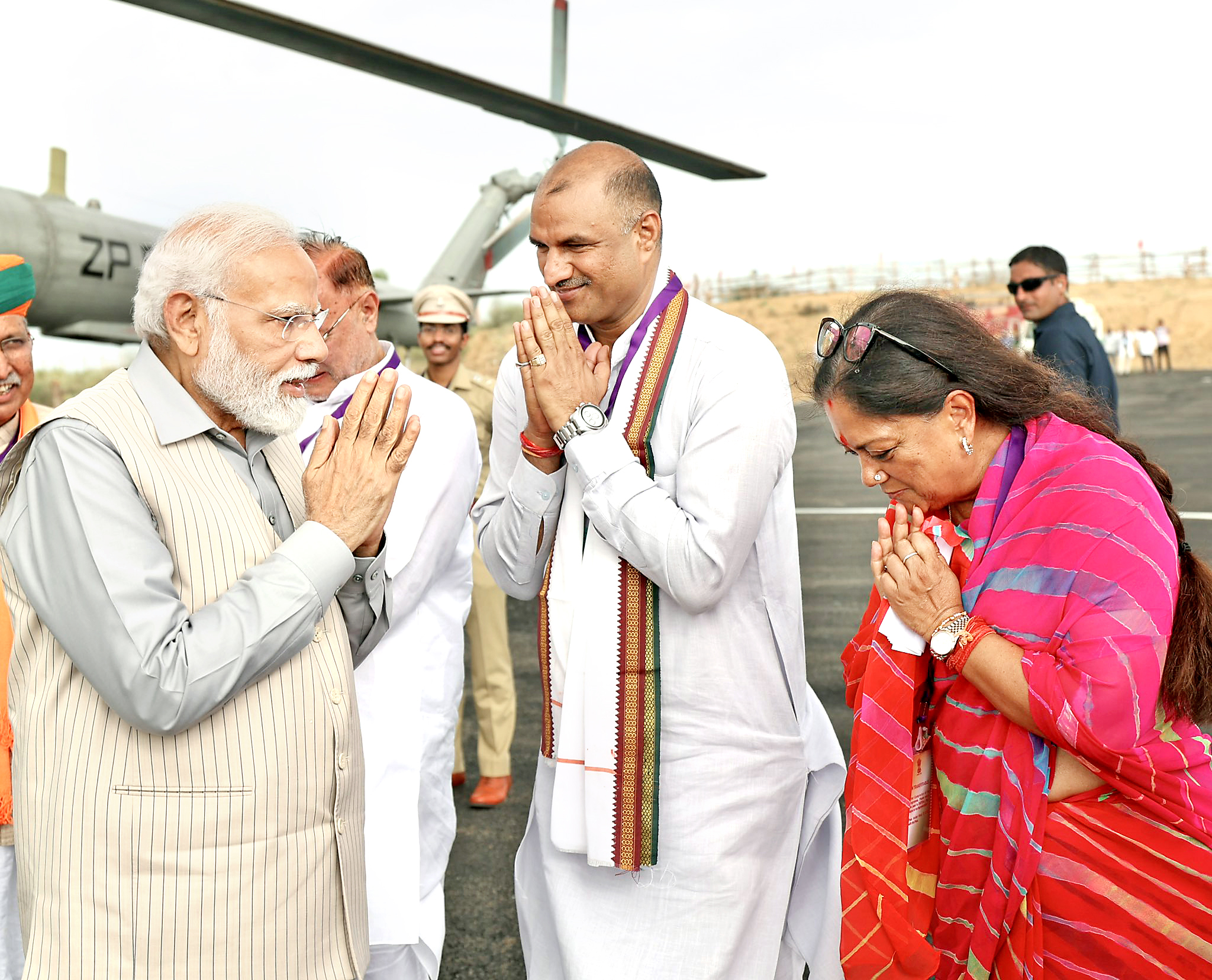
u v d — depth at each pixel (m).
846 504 10.68
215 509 1.44
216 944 1.37
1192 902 1.43
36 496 1.36
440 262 17.00
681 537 1.74
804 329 30.83
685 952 1.84
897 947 1.59
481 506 2.15
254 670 1.37
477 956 2.71
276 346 1.47
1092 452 1.47
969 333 1.54
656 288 1.90
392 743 2.14
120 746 1.36
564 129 11.73
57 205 12.21
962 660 1.49
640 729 1.82
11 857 2.20
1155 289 35.81
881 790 1.61
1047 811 1.49
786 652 1.93
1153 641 1.37
